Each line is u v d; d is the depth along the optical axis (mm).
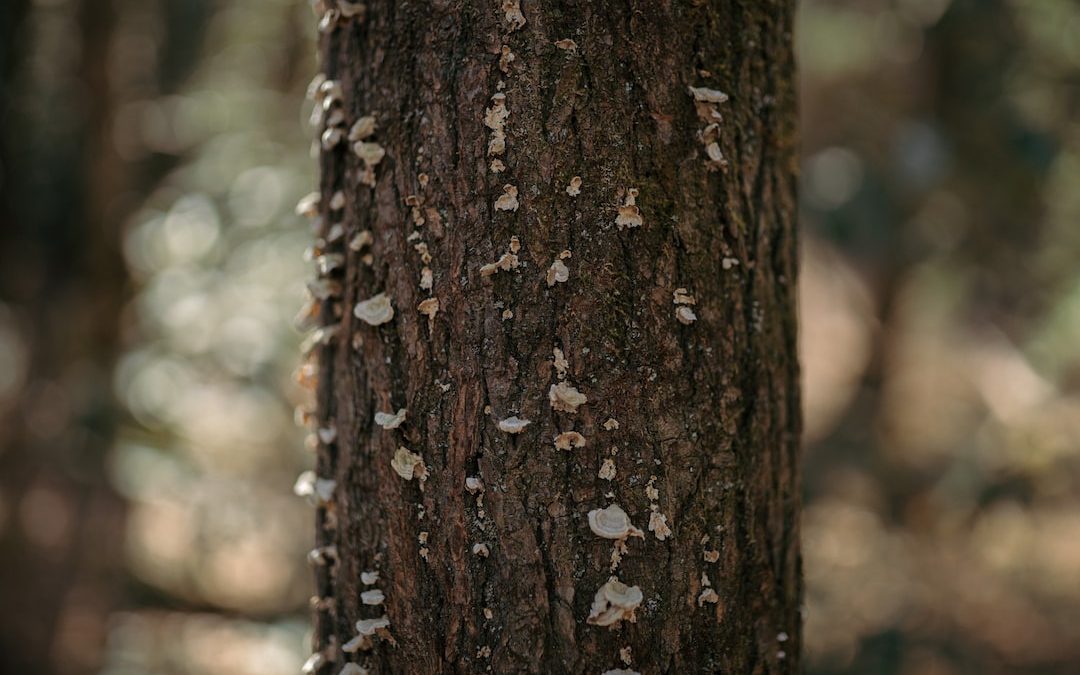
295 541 6512
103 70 4844
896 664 5246
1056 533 6777
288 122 5367
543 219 1620
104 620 5059
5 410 5227
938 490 7035
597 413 1631
